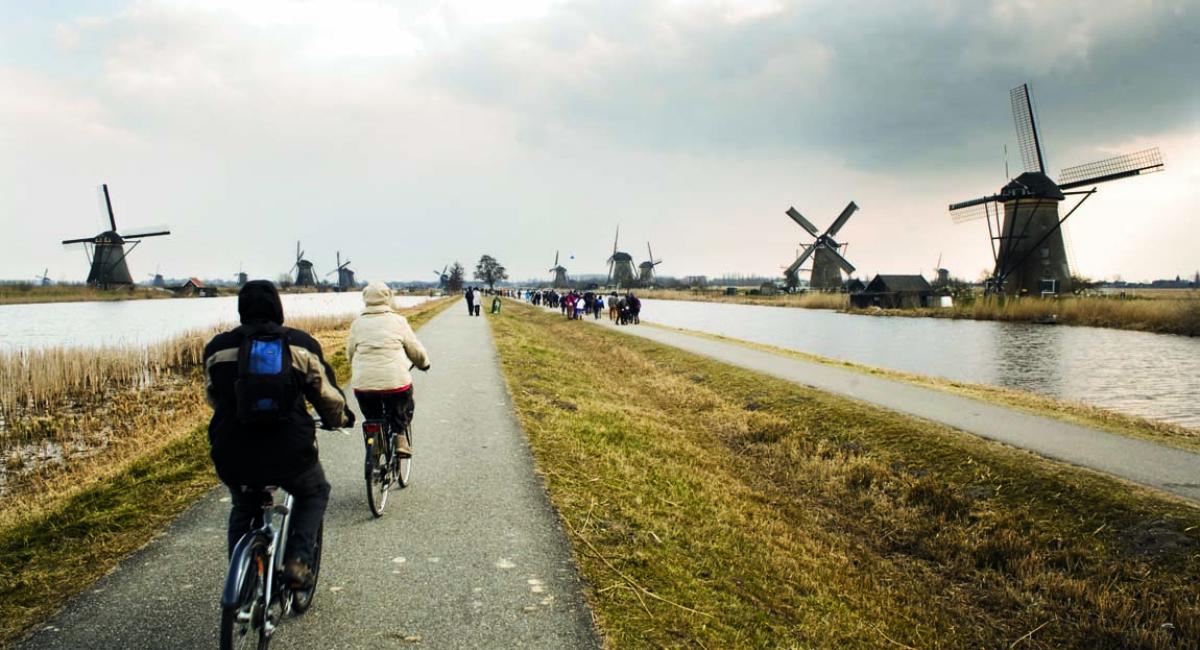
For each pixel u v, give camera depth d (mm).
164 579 4625
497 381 14242
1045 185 64438
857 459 9992
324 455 8156
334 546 5355
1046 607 6215
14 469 9367
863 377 16891
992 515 7664
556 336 35938
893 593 6648
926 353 30953
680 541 6285
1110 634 5715
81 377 18297
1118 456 8805
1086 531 6922
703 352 23203
